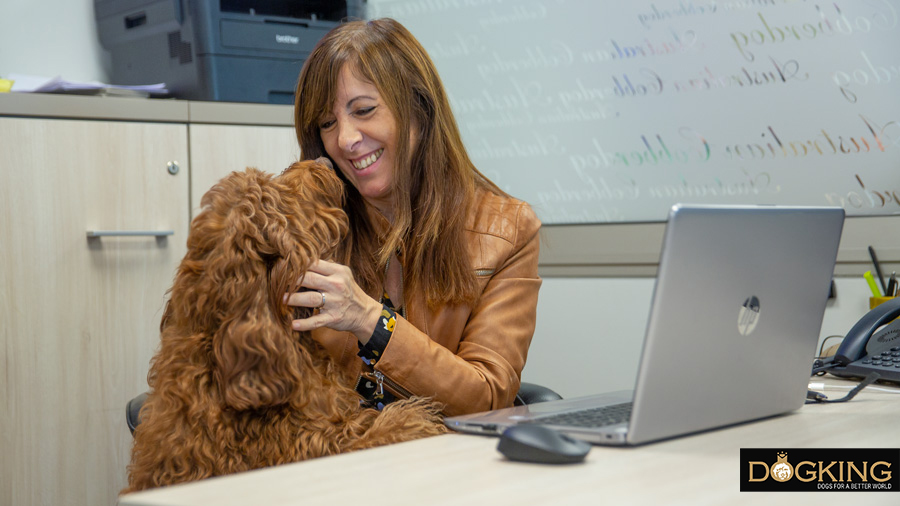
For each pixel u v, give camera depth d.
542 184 2.58
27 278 1.89
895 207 2.04
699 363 0.91
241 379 1.05
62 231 1.92
